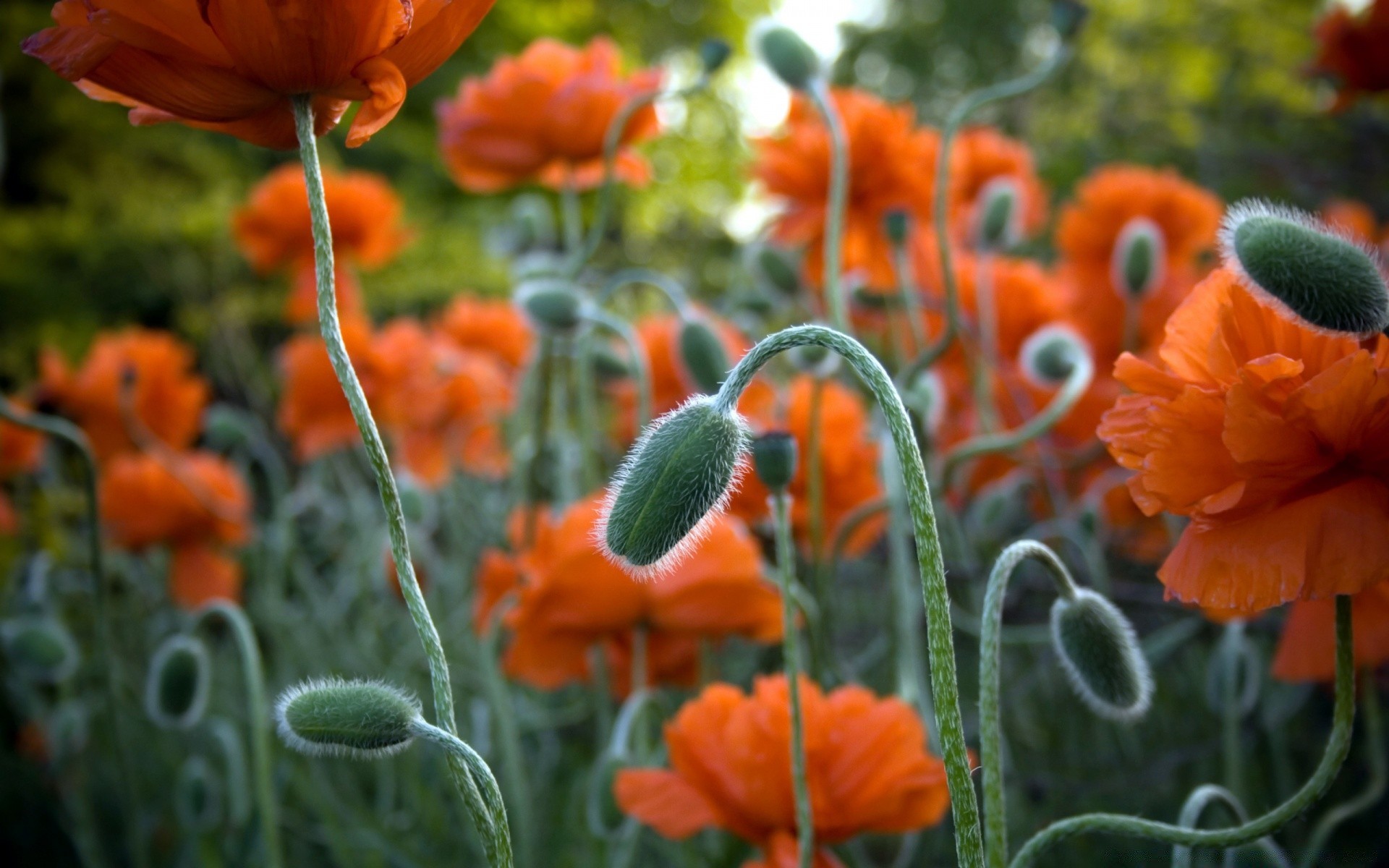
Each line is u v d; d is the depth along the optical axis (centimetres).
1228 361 29
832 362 48
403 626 80
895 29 368
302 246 99
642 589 46
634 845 45
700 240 158
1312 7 175
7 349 217
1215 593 28
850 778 37
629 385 73
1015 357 71
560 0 303
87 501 51
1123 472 66
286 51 29
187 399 95
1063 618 32
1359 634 35
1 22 263
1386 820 54
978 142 83
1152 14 193
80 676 80
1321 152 131
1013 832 53
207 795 56
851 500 53
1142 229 69
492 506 86
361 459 107
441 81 282
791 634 35
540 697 69
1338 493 28
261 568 98
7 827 74
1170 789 58
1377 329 28
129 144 260
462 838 58
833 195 52
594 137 64
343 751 29
